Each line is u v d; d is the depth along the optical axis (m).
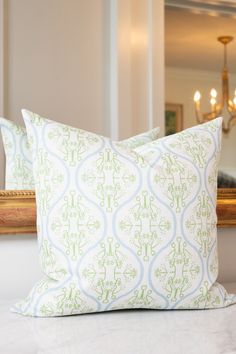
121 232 0.82
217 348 0.68
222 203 1.18
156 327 0.79
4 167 1.66
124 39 2.30
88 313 0.86
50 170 0.84
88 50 2.28
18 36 2.11
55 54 2.20
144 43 2.40
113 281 0.82
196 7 2.73
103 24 2.32
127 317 0.84
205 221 0.88
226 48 4.72
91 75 2.29
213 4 2.72
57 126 0.88
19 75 2.11
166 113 5.48
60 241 0.82
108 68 2.33
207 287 0.89
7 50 2.08
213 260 0.91
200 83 5.68
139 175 0.85
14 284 1.01
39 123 0.88
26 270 1.02
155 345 0.70
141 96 2.39
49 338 0.73
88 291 0.81
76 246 0.82
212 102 4.41
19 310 0.86
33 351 0.67
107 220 0.82
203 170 0.90
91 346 0.69
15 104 2.09
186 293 0.87
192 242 0.86
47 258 0.84
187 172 0.88
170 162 0.88
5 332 0.75
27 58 2.13
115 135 2.29
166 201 0.85
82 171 0.84
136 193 0.84
